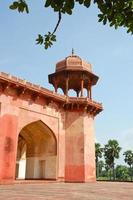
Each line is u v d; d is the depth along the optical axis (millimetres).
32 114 12273
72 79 15242
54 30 2291
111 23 2121
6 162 10492
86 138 14023
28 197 5113
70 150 13703
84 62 15469
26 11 2025
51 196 5445
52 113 13469
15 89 11672
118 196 5770
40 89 12562
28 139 14383
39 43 2426
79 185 10477
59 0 1922
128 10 2029
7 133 10836
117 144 32531
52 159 13336
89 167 13656
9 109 11195
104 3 1976
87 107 14500
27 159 14406
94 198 5180
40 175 13844
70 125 14133
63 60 15609
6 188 7855
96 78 15523
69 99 14227
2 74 10953
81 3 1915
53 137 13453
